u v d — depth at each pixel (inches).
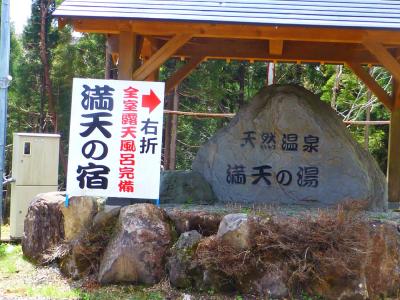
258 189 281.9
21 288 211.3
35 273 235.0
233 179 285.0
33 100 842.2
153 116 231.0
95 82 231.8
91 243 227.6
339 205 229.8
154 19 229.9
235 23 227.6
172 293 204.7
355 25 225.0
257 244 202.2
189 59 351.6
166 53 243.1
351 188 274.4
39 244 253.6
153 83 231.5
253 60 344.5
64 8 233.6
